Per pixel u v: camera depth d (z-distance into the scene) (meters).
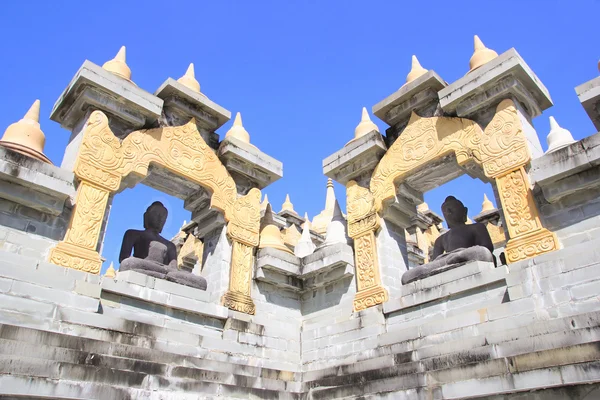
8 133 12.39
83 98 12.79
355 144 15.38
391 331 12.33
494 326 10.30
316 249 16.00
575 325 8.83
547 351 8.31
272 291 15.16
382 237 14.29
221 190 14.99
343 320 14.07
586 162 10.30
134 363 9.73
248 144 15.95
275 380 12.15
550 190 10.88
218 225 15.08
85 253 11.32
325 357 13.55
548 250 10.55
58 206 11.34
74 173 11.88
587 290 9.32
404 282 13.20
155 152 13.70
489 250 12.85
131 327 11.07
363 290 13.84
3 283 9.57
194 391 10.09
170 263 14.16
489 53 13.86
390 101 14.99
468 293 11.48
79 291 10.53
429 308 12.10
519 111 12.46
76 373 8.55
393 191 14.23
